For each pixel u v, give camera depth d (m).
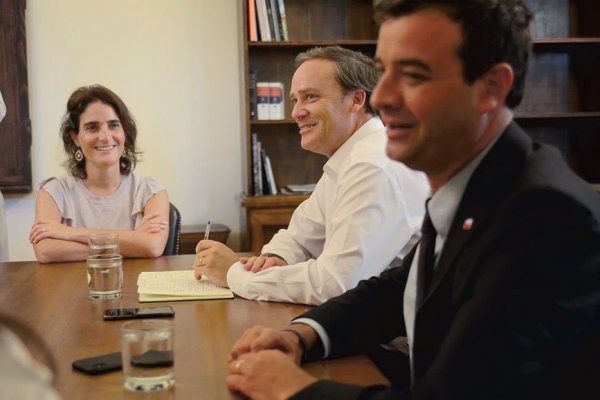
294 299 1.89
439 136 1.12
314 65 2.18
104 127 3.01
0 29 4.18
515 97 1.16
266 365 1.23
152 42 4.45
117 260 2.01
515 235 1.02
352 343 1.47
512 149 1.13
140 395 1.23
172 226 3.03
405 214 1.93
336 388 1.13
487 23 1.08
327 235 2.17
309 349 1.43
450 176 1.19
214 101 4.52
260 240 4.17
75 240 2.70
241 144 4.55
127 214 3.09
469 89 1.10
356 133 2.18
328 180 2.22
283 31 4.22
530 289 0.99
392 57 1.12
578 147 4.81
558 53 4.76
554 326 0.99
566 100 4.80
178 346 1.52
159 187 3.10
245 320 1.74
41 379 0.71
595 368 1.02
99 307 1.90
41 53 4.33
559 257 0.99
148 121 4.48
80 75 4.39
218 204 4.58
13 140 4.24
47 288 2.16
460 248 1.10
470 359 1.00
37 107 4.34
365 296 1.51
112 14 4.39
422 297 1.20
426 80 1.10
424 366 1.14
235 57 4.52
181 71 4.48
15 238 4.36
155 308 1.83
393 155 1.17
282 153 4.59
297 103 2.22
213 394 1.23
